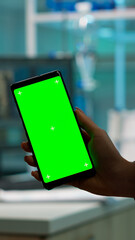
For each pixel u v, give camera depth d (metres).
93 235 1.64
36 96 0.79
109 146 0.67
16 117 2.39
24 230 1.46
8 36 10.54
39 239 1.44
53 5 2.58
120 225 1.81
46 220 1.42
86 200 1.72
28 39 2.59
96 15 2.47
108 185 0.67
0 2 10.61
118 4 2.55
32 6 2.55
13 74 2.39
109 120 2.46
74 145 0.75
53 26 2.68
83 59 2.81
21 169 2.58
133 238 1.90
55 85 0.81
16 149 2.41
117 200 1.76
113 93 8.06
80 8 2.49
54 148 0.76
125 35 3.41
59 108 0.78
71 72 2.42
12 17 10.39
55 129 0.77
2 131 2.40
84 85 2.82
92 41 2.81
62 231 1.49
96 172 0.69
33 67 2.41
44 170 0.76
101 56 6.70
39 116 0.77
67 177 0.73
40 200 1.74
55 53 2.88
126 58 6.31
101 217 1.69
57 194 1.85
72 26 2.66
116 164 0.66
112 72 8.02
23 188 1.97
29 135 0.77
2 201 1.76
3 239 1.49
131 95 8.78
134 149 2.36
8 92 2.39
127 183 0.66
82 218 1.56
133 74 8.65
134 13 2.42
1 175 2.48
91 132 0.69
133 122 2.39
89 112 2.86
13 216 1.49
